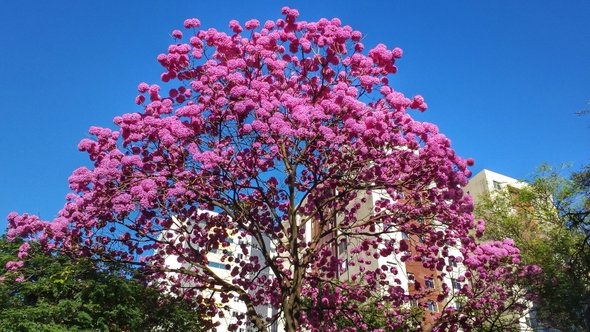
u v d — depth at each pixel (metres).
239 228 11.03
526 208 20.28
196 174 9.10
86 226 9.22
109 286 12.82
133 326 12.85
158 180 8.60
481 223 10.38
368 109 8.73
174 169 8.90
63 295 12.60
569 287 14.45
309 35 9.82
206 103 9.04
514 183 28.31
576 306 14.34
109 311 12.55
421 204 9.94
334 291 11.55
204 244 11.05
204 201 9.76
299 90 9.90
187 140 8.87
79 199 8.94
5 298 12.13
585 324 14.62
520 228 19.56
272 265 9.60
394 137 8.77
